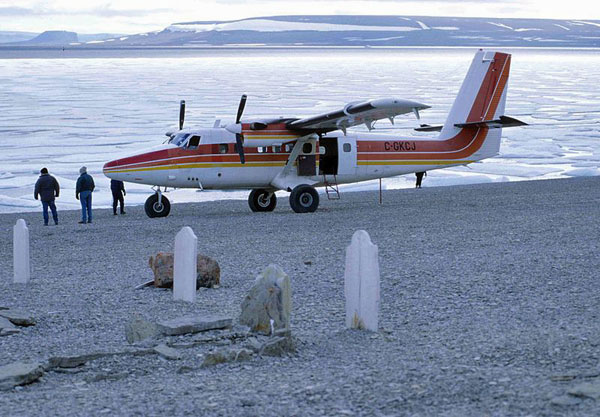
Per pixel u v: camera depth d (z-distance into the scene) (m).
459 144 31.08
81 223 28.08
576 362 8.33
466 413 6.79
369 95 125.56
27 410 7.41
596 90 143.75
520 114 93.31
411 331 10.48
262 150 28.44
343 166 29.27
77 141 65.56
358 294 10.61
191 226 25.23
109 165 27.88
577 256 16.27
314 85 157.50
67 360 9.02
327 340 10.09
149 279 15.55
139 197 40.38
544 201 30.55
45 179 27.50
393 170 30.05
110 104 107.38
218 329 10.25
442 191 37.78
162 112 94.38
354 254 10.59
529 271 14.67
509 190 37.09
